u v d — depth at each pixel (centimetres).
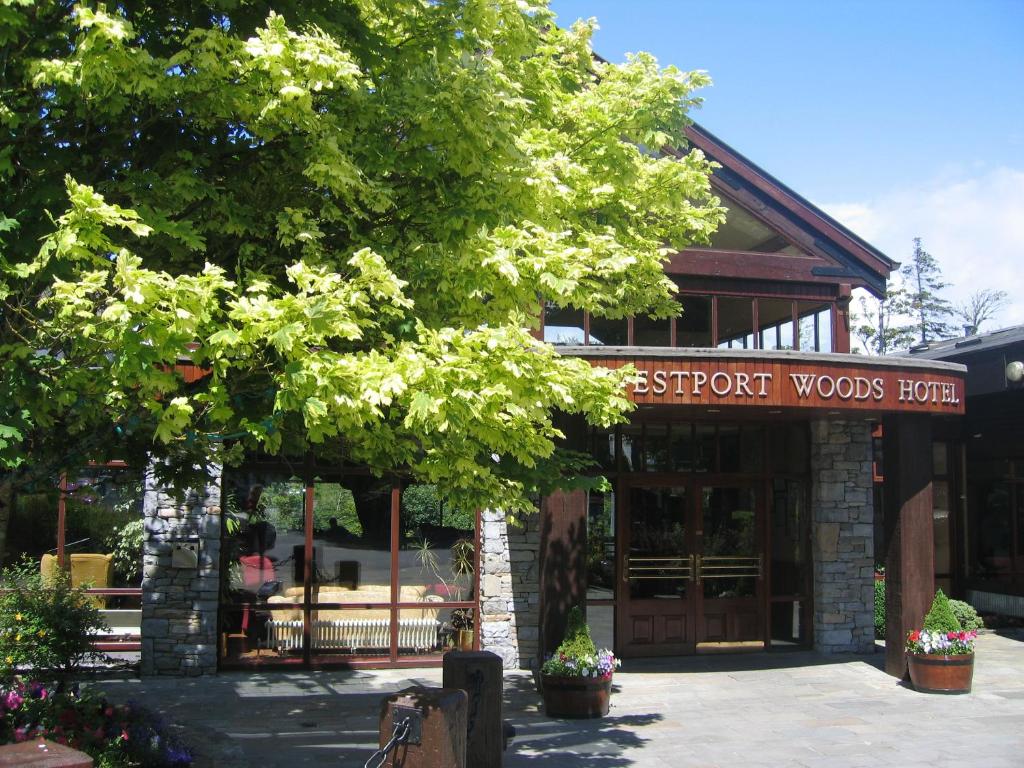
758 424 1340
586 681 967
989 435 1589
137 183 554
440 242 604
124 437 572
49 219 518
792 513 1356
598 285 729
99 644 1147
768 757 840
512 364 508
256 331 464
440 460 592
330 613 1197
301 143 567
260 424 498
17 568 1104
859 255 1377
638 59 902
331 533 1204
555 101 873
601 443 1299
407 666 1192
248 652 1173
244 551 1185
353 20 636
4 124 527
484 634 1203
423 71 607
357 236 594
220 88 534
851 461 1337
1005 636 1495
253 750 840
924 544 1167
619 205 917
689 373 1054
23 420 484
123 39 510
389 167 593
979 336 1591
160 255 598
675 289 997
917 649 1104
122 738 609
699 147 1339
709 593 1312
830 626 1312
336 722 943
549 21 869
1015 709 1023
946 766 817
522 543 1220
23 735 575
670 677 1172
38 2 527
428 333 544
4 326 534
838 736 912
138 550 1180
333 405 488
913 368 1129
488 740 664
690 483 1316
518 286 602
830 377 1088
